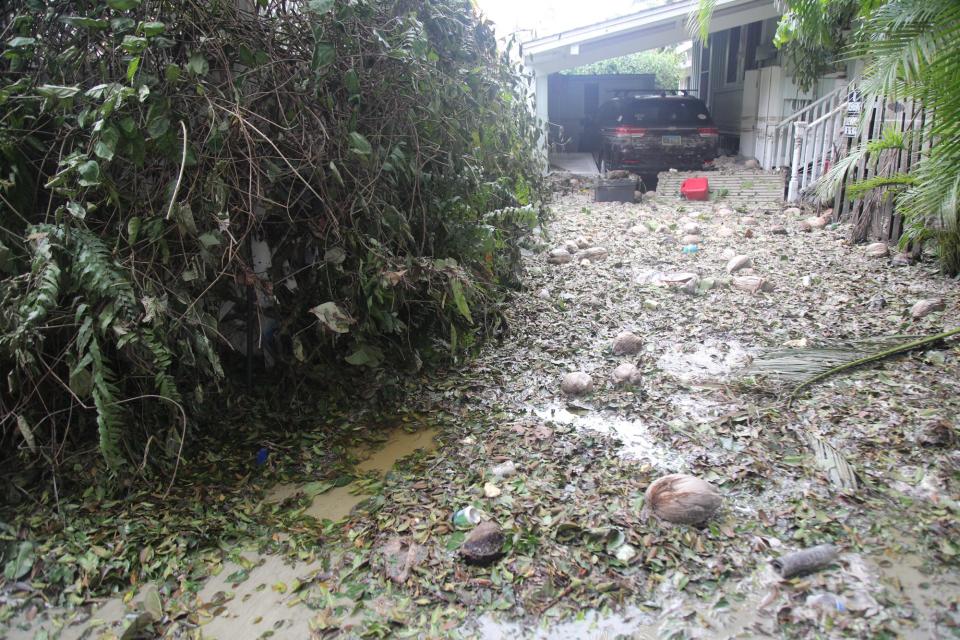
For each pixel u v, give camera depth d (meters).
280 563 2.30
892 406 3.14
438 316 3.63
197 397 2.75
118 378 2.80
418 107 3.34
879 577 2.10
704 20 6.27
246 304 3.38
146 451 2.63
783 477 2.65
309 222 3.12
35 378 2.62
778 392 3.36
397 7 3.34
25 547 2.32
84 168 2.33
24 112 2.65
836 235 6.72
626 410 3.28
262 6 2.85
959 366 3.52
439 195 3.62
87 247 2.45
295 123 2.96
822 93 9.98
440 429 3.20
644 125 11.26
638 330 4.38
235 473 2.85
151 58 2.63
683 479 2.49
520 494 2.59
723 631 1.92
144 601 2.12
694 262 5.98
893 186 5.83
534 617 2.00
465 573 2.19
